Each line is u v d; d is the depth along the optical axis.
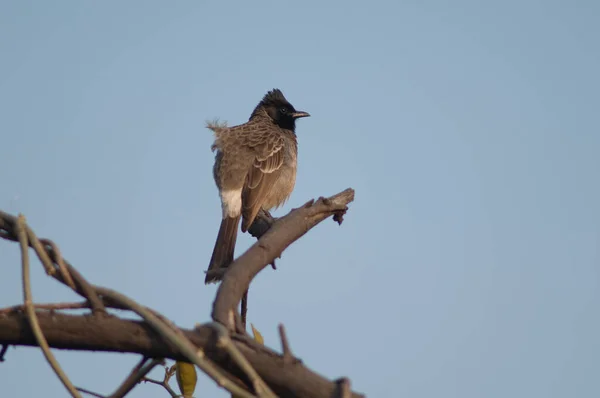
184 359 4.73
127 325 4.68
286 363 4.50
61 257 4.86
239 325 4.96
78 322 4.68
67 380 4.69
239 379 4.63
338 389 4.41
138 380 5.00
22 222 4.93
